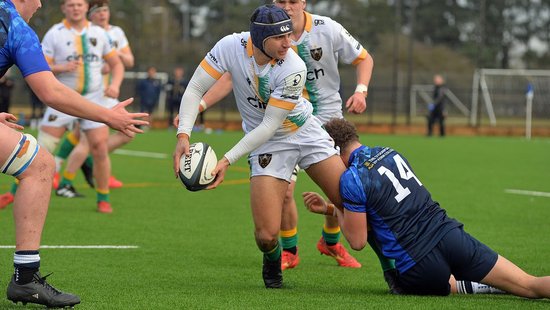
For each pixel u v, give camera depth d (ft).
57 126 125.80
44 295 61.21
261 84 69.67
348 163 71.41
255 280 79.20
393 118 422.00
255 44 68.13
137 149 258.57
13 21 60.13
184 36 648.79
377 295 70.44
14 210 60.44
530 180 183.11
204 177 68.80
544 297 66.08
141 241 101.35
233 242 101.81
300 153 72.64
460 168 211.00
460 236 66.80
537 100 484.74
